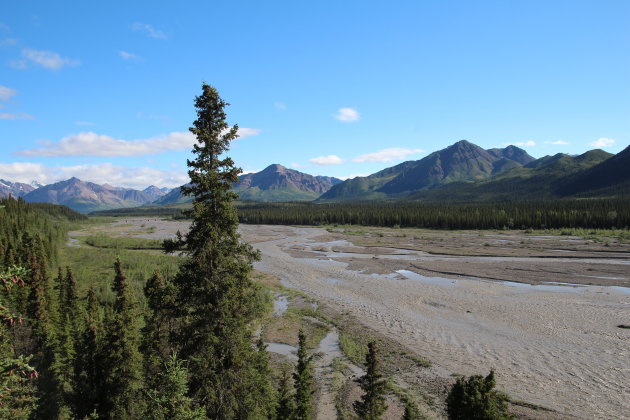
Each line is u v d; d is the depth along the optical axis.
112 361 22.05
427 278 66.38
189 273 15.41
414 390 28.72
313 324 43.97
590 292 53.47
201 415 12.84
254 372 16.70
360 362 33.84
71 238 134.00
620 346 35.25
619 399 26.66
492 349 35.94
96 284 59.00
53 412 23.59
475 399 14.64
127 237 140.50
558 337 38.03
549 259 80.12
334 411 25.92
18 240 73.50
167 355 22.56
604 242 99.06
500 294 54.19
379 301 52.88
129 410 21.23
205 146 14.98
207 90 14.98
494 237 121.56
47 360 28.97
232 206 15.57
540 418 24.52
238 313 15.95
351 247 108.69
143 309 34.09
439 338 39.06
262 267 79.19
